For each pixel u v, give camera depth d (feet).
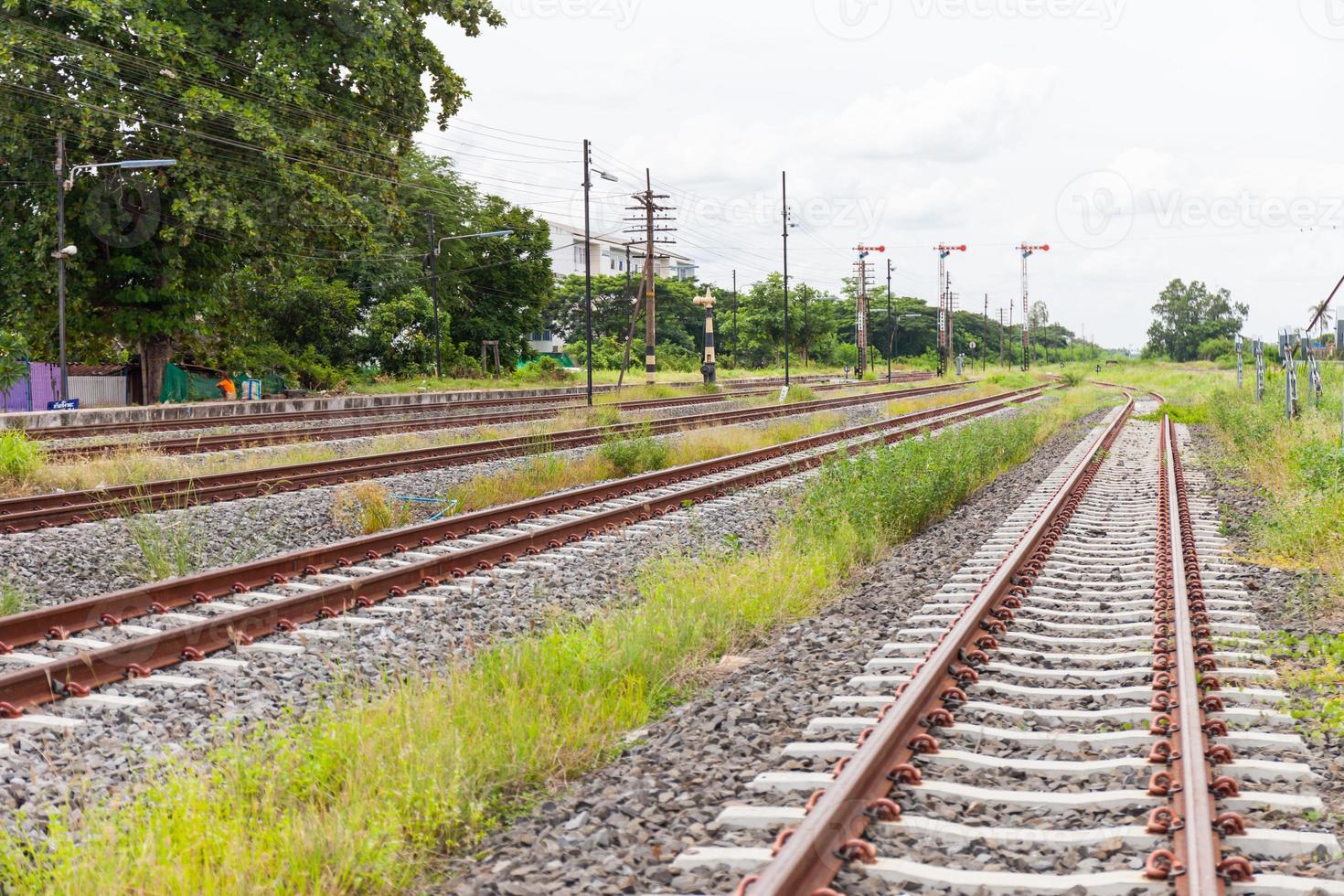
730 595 29.50
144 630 26.84
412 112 113.50
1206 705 20.49
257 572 32.17
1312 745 19.24
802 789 17.02
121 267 108.47
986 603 27.68
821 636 27.07
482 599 31.01
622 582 33.78
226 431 81.61
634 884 14.19
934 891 13.70
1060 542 40.75
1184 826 14.70
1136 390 206.69
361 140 110.32
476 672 22.63
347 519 44.24
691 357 325.42
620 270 474.49
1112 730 19.95
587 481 59.52
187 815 15.43
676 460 68.49
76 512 43.16
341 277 177.88
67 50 94.22
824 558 35.65
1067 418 117.60
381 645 26.17
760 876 12.91
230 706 21.76
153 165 93.91
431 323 179.32
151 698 22.18
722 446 75.10
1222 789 16.51
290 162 104.01
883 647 25.44
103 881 13.93
